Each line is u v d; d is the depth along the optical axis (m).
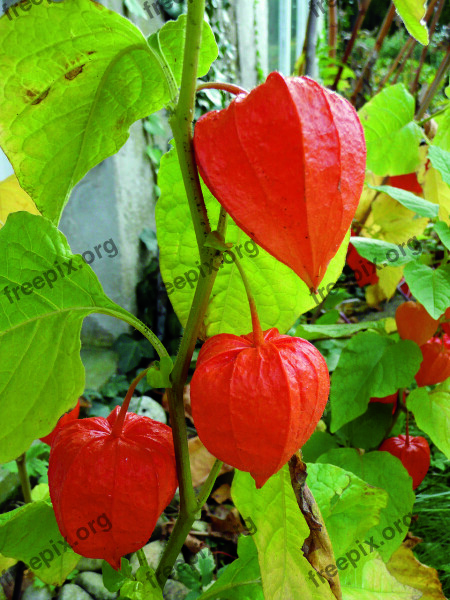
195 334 0.16
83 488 0.16
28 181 0.19
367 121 0.37
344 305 0.71
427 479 0.47
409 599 0.25
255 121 0.11
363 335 0.35
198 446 0.48
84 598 0.37
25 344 0.16
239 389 0.13
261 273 0.19
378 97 0.36
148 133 0.69
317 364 0.14
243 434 0.13
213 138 0.12
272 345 0.14
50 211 0.20
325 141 0.11
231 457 0.14
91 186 0.63
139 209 0.69
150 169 0.71
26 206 0.27
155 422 0.19
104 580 0.22
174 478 0.17
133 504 0.16
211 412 0.14
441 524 0.42
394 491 0.32
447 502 0.43
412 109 0.38
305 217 0.11
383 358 0.33
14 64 0.16
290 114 0.11
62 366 0.17
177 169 0.18
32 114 0.17
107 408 0.57
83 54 0.16
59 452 0.17
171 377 0.17
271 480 0.20
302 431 0.14
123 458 0.16
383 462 0.33
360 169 0.12
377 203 0.44
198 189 0.15
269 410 0.13
